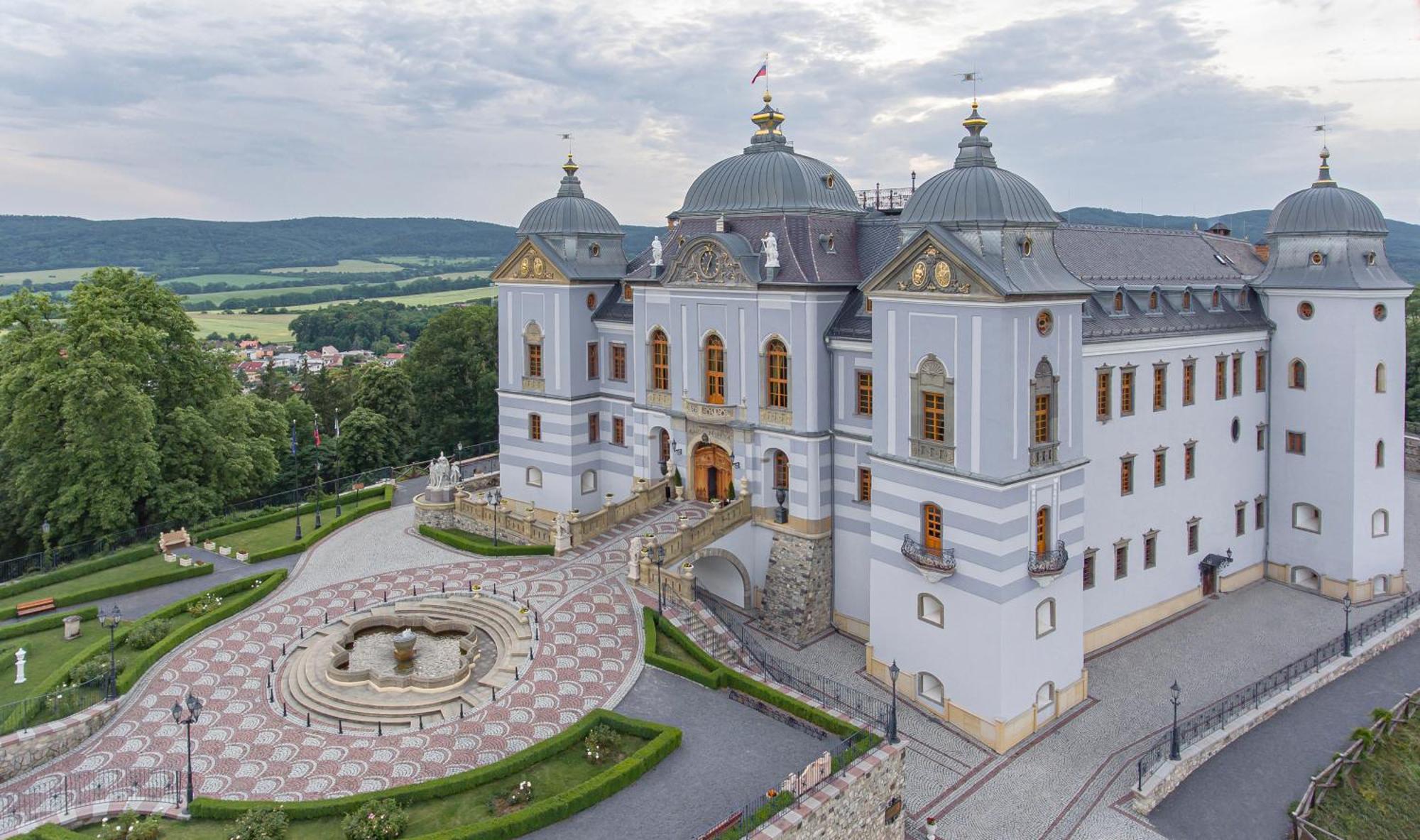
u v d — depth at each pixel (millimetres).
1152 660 53281
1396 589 63156
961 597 44938
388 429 104062
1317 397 61781
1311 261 61500
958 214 44344
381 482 88250
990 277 41688
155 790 36125
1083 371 48469
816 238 56688
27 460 69375
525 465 72062
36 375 66000
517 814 33156
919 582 47000
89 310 67188
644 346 63281
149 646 48406
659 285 61688
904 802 39219
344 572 59438
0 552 73875
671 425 62094
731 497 60219
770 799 33406
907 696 48375
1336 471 61281
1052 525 45500
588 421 69312
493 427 109688
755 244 57844
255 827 32594
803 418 54719
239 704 42938
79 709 41094
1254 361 62719
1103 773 42344
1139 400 54281
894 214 67625
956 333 43812
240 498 83500
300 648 48500
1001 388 42312
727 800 35125
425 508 67125
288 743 39500
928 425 46250
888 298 46781
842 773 35781
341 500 78812
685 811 34438
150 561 63688
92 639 50469
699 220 61969
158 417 73188
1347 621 53875
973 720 44969
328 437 104312
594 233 68438
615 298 69250
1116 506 53875
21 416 65812
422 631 51188
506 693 42875
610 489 70000
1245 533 63656
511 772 36625
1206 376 59062
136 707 42500
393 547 64312
